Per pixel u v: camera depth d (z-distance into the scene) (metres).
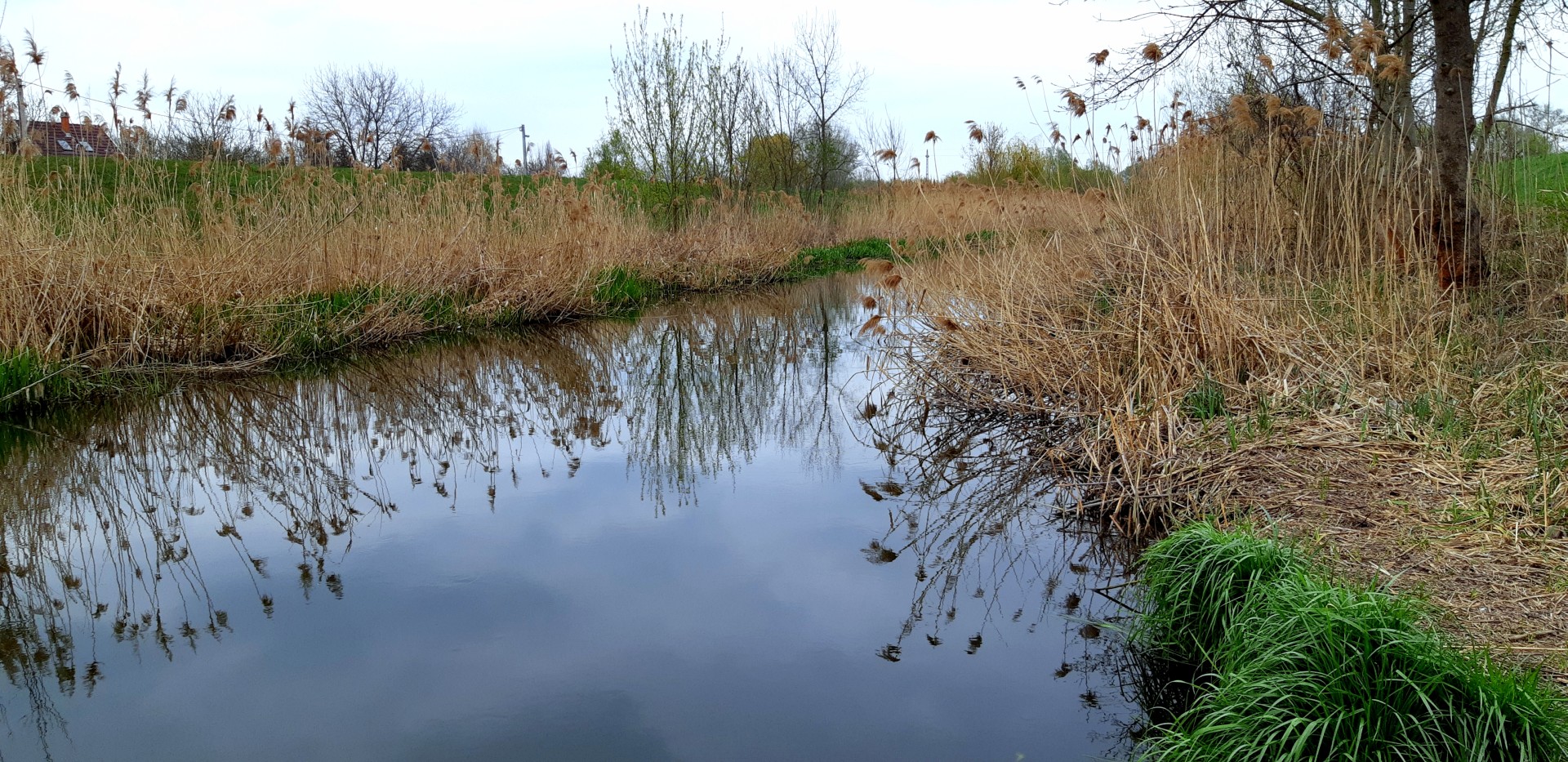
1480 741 2.33
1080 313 7.27
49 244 7.61
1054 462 5.66
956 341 7.13
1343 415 4.95
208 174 9.89
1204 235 5.94
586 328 11.51
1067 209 9.61
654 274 14.41
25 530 4.94
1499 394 4.66
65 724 3.14
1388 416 4.75
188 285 8.45
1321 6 8.36
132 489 5.57
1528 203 6.64
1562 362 4.75
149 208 9.16
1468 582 3.27
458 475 5.95
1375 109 6.99
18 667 3.54
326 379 8.38
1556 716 2.40
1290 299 6.24
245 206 9.78
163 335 8.13
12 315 7.20
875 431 6.95
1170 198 7.34
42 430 6.60
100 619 3.93
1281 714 2.55
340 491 5.61
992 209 8.91
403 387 8.24
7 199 7.60
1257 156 7.29
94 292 7.68
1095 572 4.30
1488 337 5.34
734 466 6.16
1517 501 3.72
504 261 11.62
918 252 9.55
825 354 10.06
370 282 10.18
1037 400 6.50
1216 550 3.41
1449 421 4.52
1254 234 6.67
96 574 4.39
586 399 8.04
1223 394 5.46
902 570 4.39
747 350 10.24
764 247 16.73
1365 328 5.64
